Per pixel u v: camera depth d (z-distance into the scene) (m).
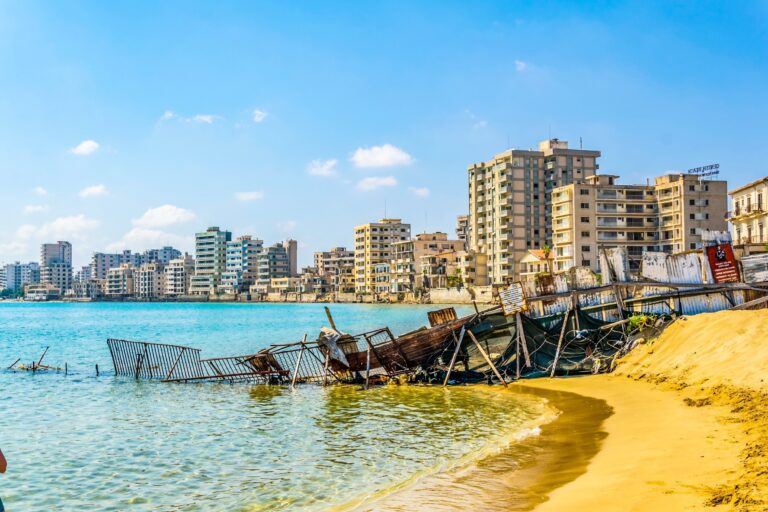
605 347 38.00
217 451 24.17
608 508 13.75
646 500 13.77
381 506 16.27
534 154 191.50
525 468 18.66
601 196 151.50
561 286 39.66
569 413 26.70
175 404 35.53
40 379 46.84
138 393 39.81
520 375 38.03
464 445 23.05
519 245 189.25
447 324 40.38
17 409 34.53
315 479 19.89
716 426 20.00
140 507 18.25
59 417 32.03
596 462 18.22
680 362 31.02
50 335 107.00
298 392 39.06
